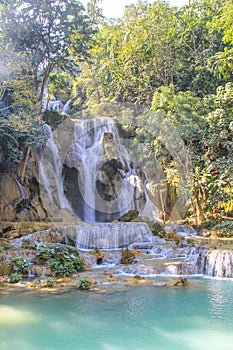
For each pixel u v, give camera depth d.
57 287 7.64
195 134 14.80
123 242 12.38
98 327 5.25
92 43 18.88
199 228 14.06
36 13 16.30
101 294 7.06
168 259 10.15
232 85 14.21
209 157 14.83
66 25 16.88
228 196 12.89
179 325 5.33
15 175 14.50
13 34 15.81
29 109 13.68
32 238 11.00
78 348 4.50
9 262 8.98
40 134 14.24
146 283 7.95
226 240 11.87
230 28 12.13
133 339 4.78
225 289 7.46
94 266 9.92
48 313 5.87
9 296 6.91
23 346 4.56
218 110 14.06
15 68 11.75
